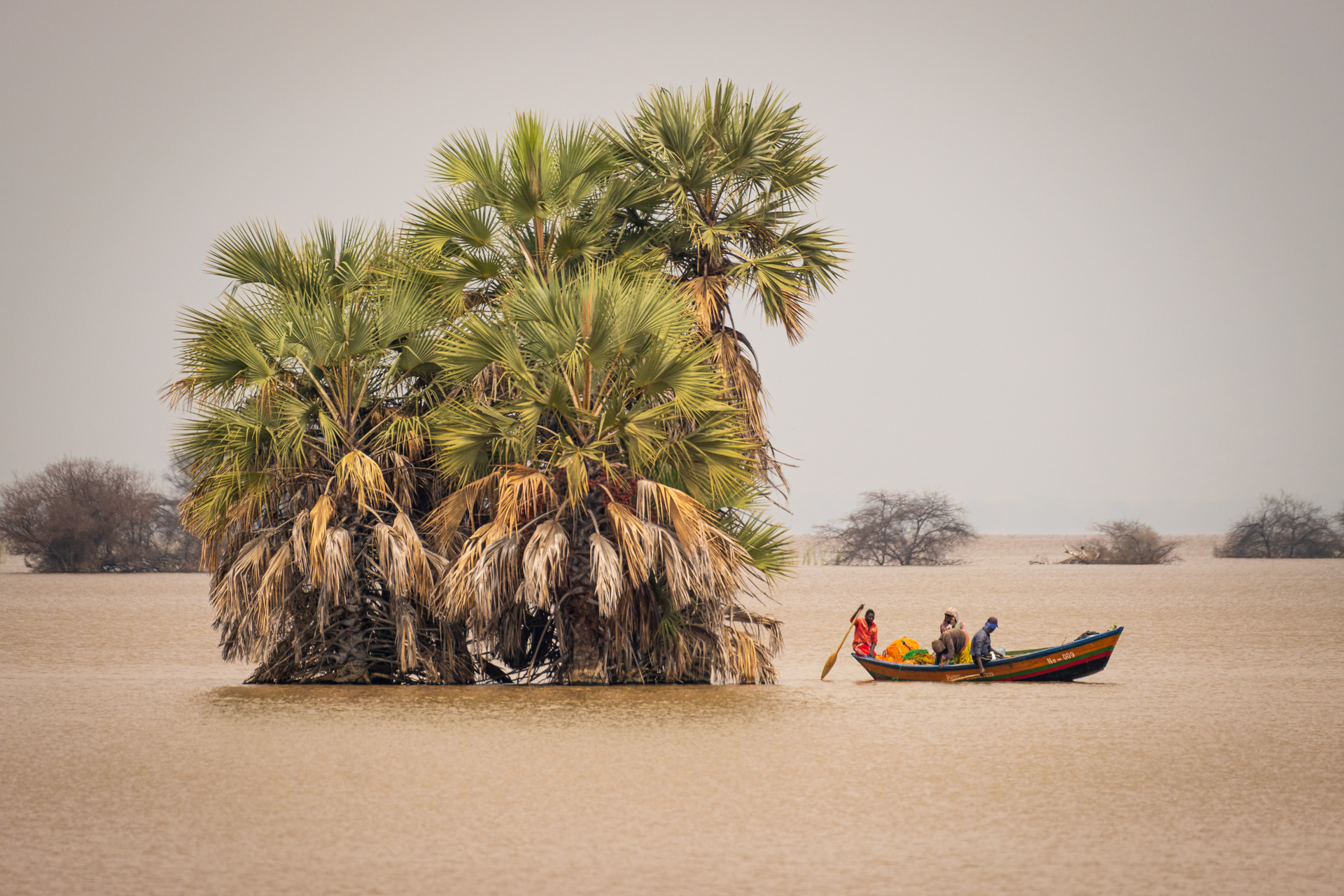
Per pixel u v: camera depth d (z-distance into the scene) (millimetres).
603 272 22391
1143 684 24062
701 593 21469
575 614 22594
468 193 23109
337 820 12398
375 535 21875
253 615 21516
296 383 22859
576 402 21672
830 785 14062
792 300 24234
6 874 10516
